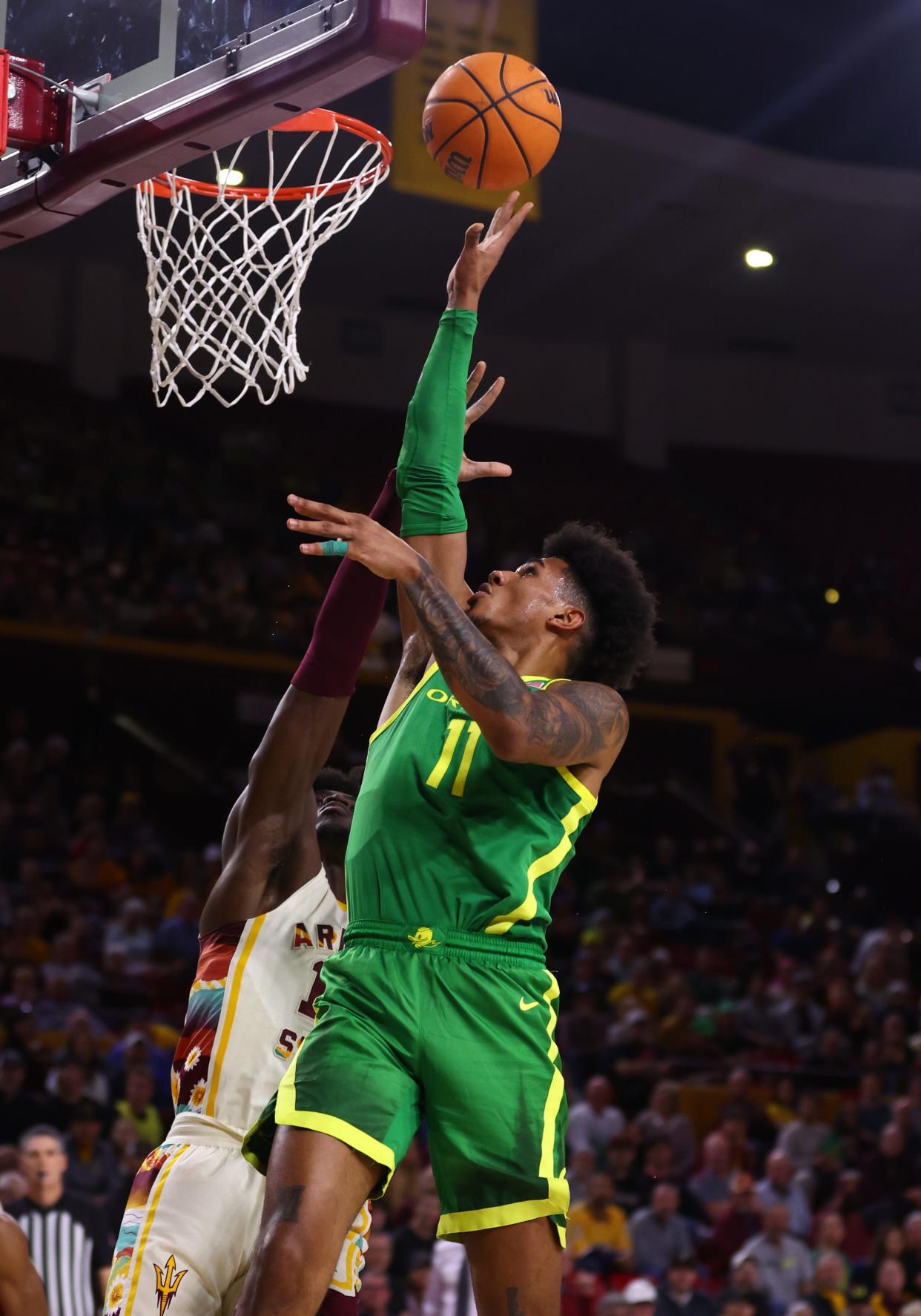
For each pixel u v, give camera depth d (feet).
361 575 10.05
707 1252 31.53
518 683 8.24
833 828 69.41
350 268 73.77
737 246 71.15
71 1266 22.04
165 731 63.31
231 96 10.25
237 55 10.40
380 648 64.85
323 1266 7.80
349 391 79.71
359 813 8.92
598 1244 30.66
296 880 10.80
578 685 8.82
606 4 58.49
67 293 75.10
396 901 8.57
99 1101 30.12
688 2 58.59
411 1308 25.31
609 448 82.99
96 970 42.68
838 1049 45.03
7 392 72.33
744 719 76.07
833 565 83.41
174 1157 10.43
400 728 9.07
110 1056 34.27
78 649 61.93
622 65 62.13
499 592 9.46
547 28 59.67
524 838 8.66
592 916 55.42
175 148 10.91
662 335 82.89
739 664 74.02
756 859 64.59
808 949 55.57
